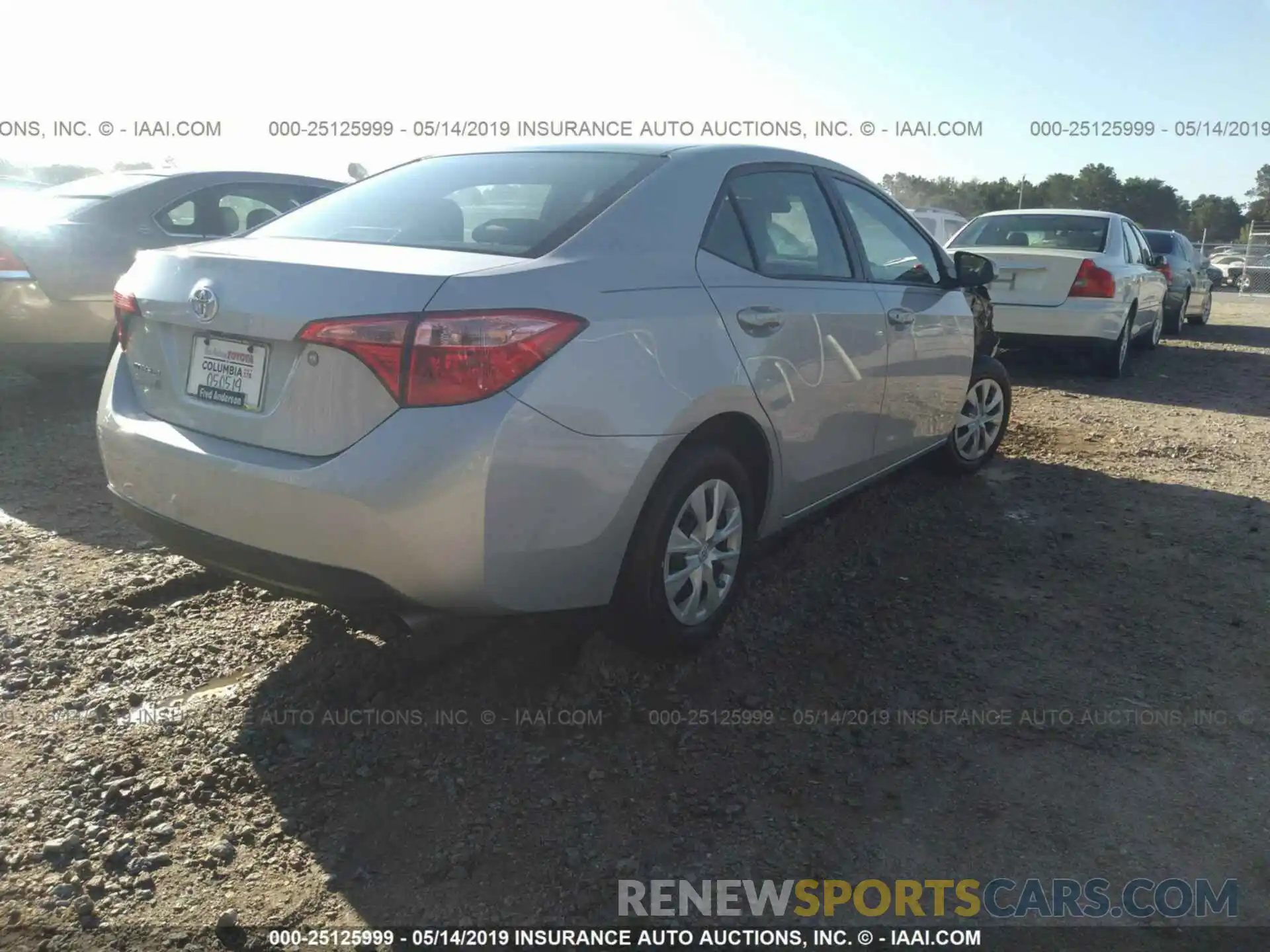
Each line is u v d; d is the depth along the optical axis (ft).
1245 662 11.22
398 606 8.50
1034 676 10.84
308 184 24.21
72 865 7.71
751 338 10.52
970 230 32.04
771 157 12.28
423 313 8.04
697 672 10.71
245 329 8.69
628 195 10.20
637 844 8.12
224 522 8.82
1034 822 8.46
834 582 13.17
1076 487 17.60
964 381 15.89
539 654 10.91
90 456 17.78
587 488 8.78
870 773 9.08
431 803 8.54
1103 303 27.76
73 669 10.50
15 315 19.34
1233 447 20.93
